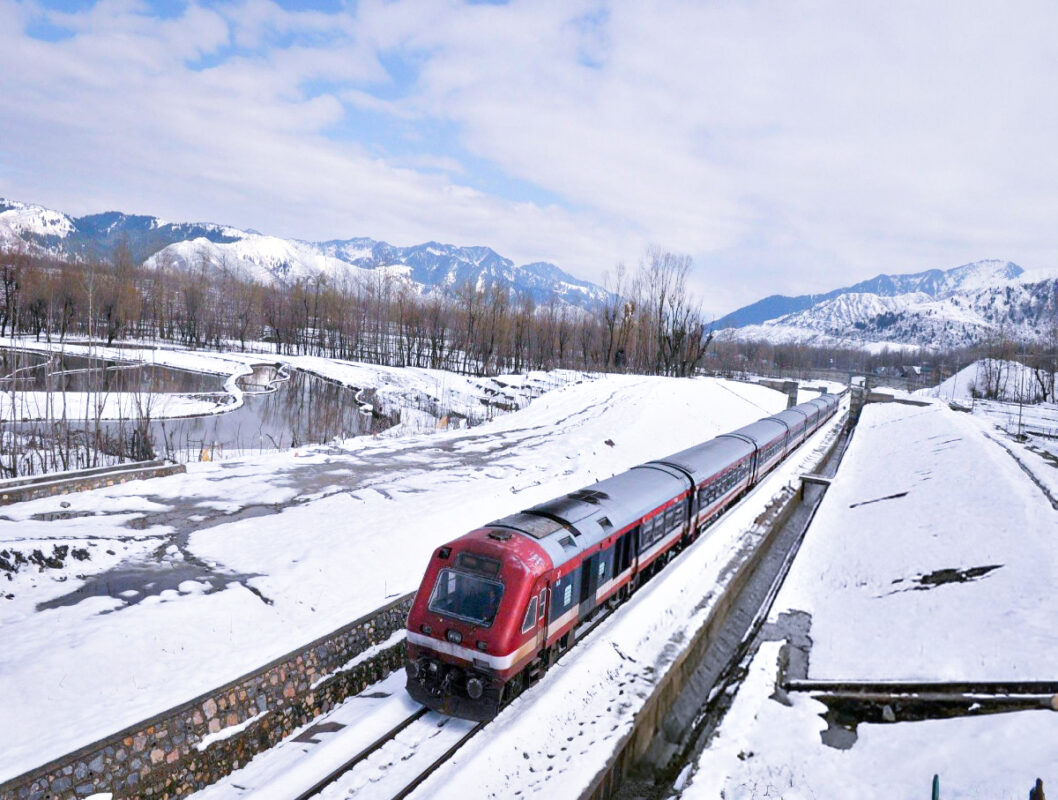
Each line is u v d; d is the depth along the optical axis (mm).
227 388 60750
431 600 13180
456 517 23094
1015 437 47531
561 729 12773
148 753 10594
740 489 31109
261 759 12000
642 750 14078
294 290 119500
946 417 53969
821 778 12070
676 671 16000
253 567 17156
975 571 20344
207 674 12312
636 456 39219
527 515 15523
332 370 77000
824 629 19484
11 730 10172
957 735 12461
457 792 10500
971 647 15891
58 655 11906
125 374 64688
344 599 16578
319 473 27531
